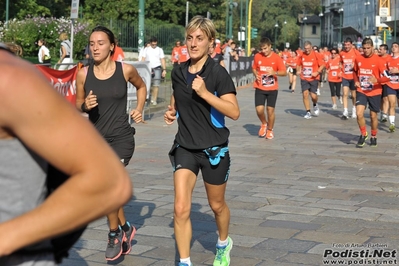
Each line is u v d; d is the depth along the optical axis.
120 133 5.39
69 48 17.86
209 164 4.80
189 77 4.78
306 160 10.66
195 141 4.76
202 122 4.76
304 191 8.20
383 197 7.88
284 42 104.19
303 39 121.75
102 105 5.37
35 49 25.77
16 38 25.50
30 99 1.59
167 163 10.31
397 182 8.84
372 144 12.34
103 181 1.62
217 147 4.75
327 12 100.06
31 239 1.60
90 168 1.61
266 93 13.16
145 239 6.12
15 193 1.69
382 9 52.06
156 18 51.84
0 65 1.62
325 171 9.65
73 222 1.61
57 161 1.61
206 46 4.81
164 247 5.89
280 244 5.92
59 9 47.09
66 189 1.61
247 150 11.70
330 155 11.20
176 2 52.28
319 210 7.19
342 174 9.41
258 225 6.55
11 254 1.70
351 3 79.25
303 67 17.38
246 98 24.38
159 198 7.81
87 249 5.80
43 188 1.74
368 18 69.62
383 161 10.60
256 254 5.63
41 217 1.59
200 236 6.20
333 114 18.52
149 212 7.12
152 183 8.72
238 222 6.66
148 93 16.02
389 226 6.56
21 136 1.62
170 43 37.12
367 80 12.09
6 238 1.58
